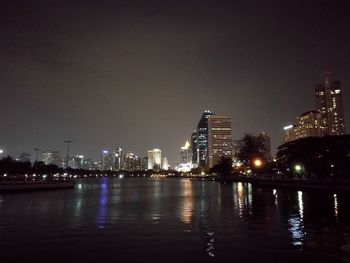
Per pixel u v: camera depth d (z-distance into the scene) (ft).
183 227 101.81
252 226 102.63
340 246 74.43
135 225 106.22
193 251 70.85
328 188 260.01
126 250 72.13
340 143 331.16
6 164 494.18
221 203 187.21
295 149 374.84
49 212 143.95
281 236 86.02
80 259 65.57
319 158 343.67
